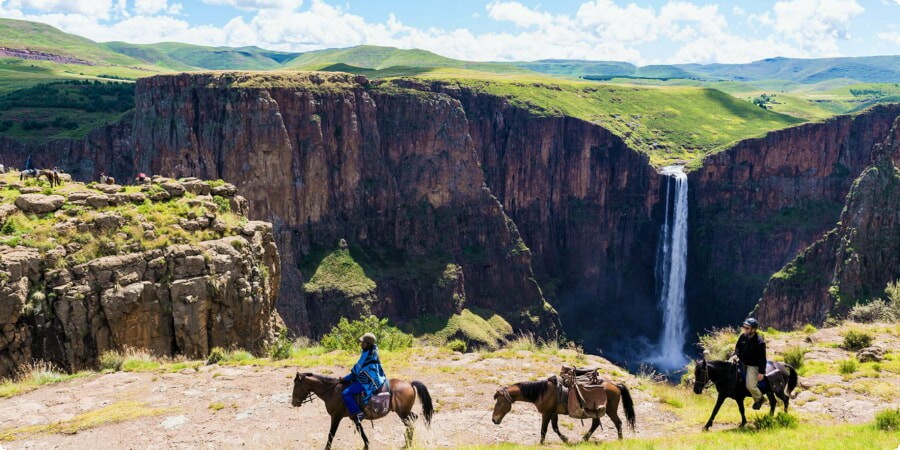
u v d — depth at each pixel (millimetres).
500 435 21391
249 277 39875
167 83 155250
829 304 107125
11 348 31438
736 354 21125
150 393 25781
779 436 19344
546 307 185000
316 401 24422
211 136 152750
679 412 24438
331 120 166250
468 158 182875
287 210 156750
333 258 160375
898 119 114312
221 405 23828
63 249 34219
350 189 169375
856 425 20781
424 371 28875
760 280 197500
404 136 178500
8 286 31484
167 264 36438
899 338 33438
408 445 19375
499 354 32281
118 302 33906
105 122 194125
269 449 19797
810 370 28516
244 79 155625
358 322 38312
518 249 186125
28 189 37812
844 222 118000
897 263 105438
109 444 20516
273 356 32812
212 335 37312
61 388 26844
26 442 20812
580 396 19531
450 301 168125
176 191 42500
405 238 174375
